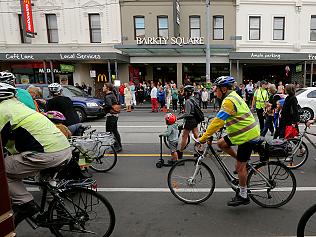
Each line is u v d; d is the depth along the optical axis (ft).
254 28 70.13
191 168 14.35
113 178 17.98
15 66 69.72
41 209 10.69
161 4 69.31
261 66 75.25
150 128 35.86
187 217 12.87
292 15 69.41
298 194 15.01
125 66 71.51
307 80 71.26
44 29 70.64
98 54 63.41
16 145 9.68
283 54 64.64
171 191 14.53
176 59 70.44
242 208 13.62
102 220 10.88
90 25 70.74
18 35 71.05
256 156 21.02
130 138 29.99
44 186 10.61
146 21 70.08
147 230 11.82
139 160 21.86
